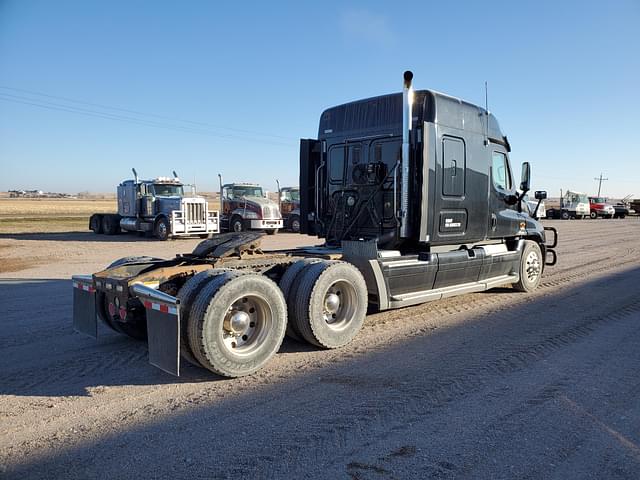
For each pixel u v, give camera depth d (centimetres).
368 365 512
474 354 544
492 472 309
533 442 347
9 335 628
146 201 2230
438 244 726
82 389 453
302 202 856
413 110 712
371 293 642
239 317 485
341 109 805
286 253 659
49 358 540
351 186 775
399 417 387
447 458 326
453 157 731
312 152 850
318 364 518
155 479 304
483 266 806
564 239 2188
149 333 473
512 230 880
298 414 395
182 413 398
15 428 374
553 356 536
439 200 710
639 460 323
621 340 595
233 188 2497
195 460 326
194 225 2111
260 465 319
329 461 323
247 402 420
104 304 592
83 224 3300
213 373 493
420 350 561
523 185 883
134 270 576
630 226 3325
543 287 973
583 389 442
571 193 4666
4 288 959
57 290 936
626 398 422
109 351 564
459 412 396
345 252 664
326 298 569
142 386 460
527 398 423
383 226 736
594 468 313
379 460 324
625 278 1073
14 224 3256
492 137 822
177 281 534
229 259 563
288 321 565
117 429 371
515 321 694
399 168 704
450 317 723
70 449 341
